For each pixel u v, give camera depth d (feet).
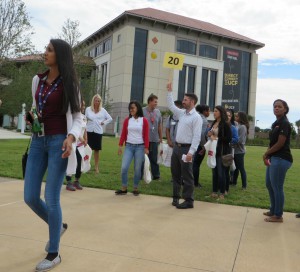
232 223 18.07
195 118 20.63
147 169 25.09
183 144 20.93
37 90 11.25
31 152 11.41
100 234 15.10
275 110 18.69
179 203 21.56
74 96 10.96
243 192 27.22
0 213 17.46
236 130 25.40
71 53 11.26
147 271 11.54
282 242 15.35
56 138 11.06
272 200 19.66
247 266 12.47
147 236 15.17
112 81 168.66
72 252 12.87
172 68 24.38
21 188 23.65
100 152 53.47
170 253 13.30
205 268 12.07
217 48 182.19
